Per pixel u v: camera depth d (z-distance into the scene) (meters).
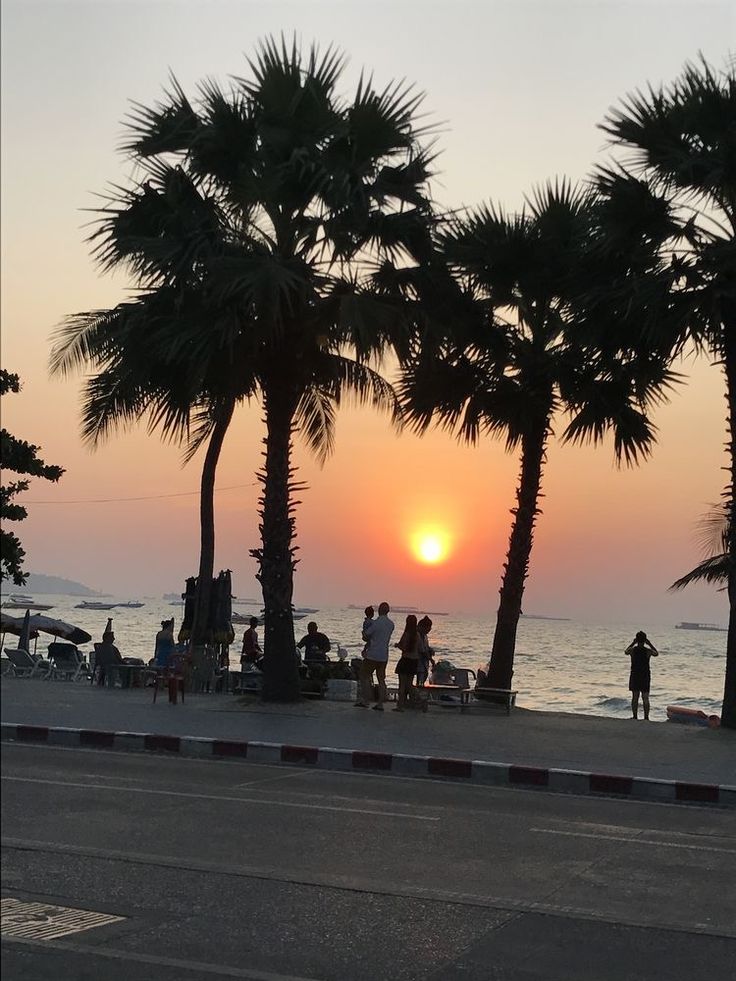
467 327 23.28
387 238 20.03
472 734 16.95
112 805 10.49
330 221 19.80
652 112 18.50
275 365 20.41
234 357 20.00
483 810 11.06
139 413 24.25
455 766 13.73
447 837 9.40
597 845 9.27
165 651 25.88
